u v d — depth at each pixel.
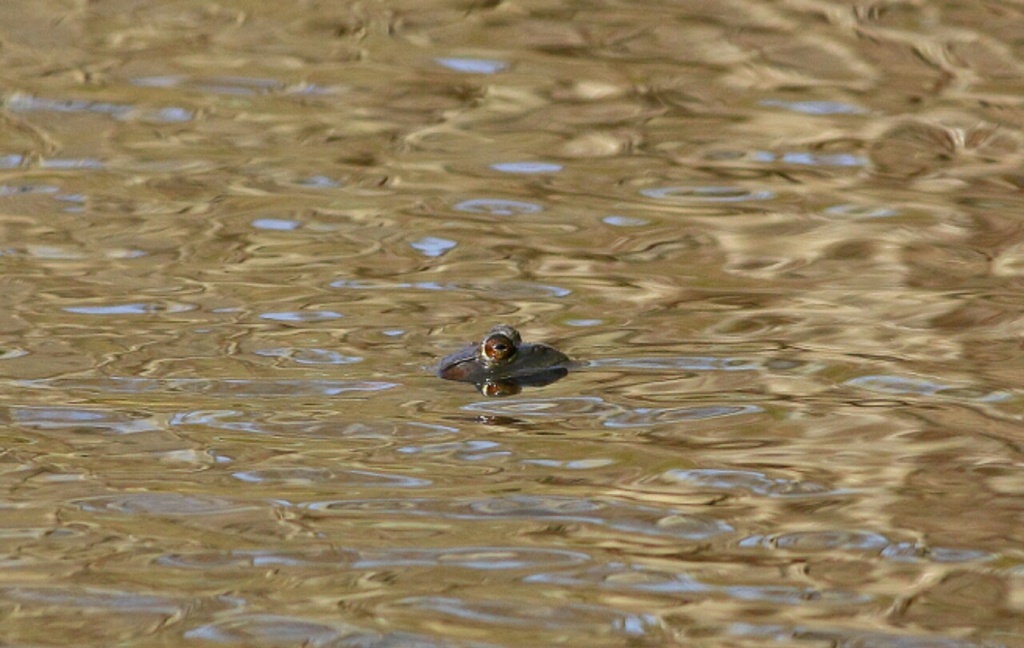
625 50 20.58
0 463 10.27
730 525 9.47
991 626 8.29
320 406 11.33
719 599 8.56
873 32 20.84
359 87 19.50
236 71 19.92
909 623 8.30
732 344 12.62
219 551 9.08
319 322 13.05
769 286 13.98
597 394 11.60
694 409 11.33
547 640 8.12
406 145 17.86
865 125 18.36
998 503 9.75
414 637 8.14
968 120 18.39
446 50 20.59
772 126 18.38
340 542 9.20
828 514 9.62
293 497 9.81
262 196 16.27
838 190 16.56
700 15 21.58
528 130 18.30
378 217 15.72
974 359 12.24
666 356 12.36
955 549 9.16
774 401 11.45
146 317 13.10
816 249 14.92
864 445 10.66
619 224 15.61
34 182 16.56
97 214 15.67
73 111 18.62
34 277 13.99
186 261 14.48
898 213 15.88
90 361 12.12
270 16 21.62
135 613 8.38
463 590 8.64
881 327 12.97
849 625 8.29
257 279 14.04
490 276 14.18
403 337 12.77
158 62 20.12
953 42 20.48
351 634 8.16
